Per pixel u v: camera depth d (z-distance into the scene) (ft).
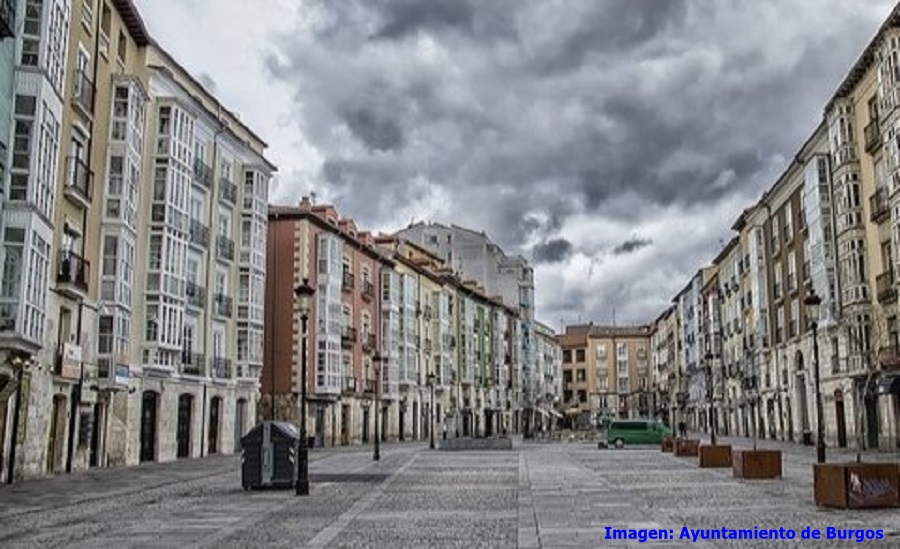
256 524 46.98
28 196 73.97
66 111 88.48
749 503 55.11
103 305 99.45
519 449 160.35
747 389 215.92
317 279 173.68
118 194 101.81
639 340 470.80
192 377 123.65
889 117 117.91
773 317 188.14
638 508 53.26
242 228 144.15
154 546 38.83
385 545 38.65
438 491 67.26
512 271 358.23
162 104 116.47
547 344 418.51
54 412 88.84
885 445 124.16
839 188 138.21
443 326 259.60
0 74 71.36
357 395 192.44
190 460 116.98
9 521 49.34
